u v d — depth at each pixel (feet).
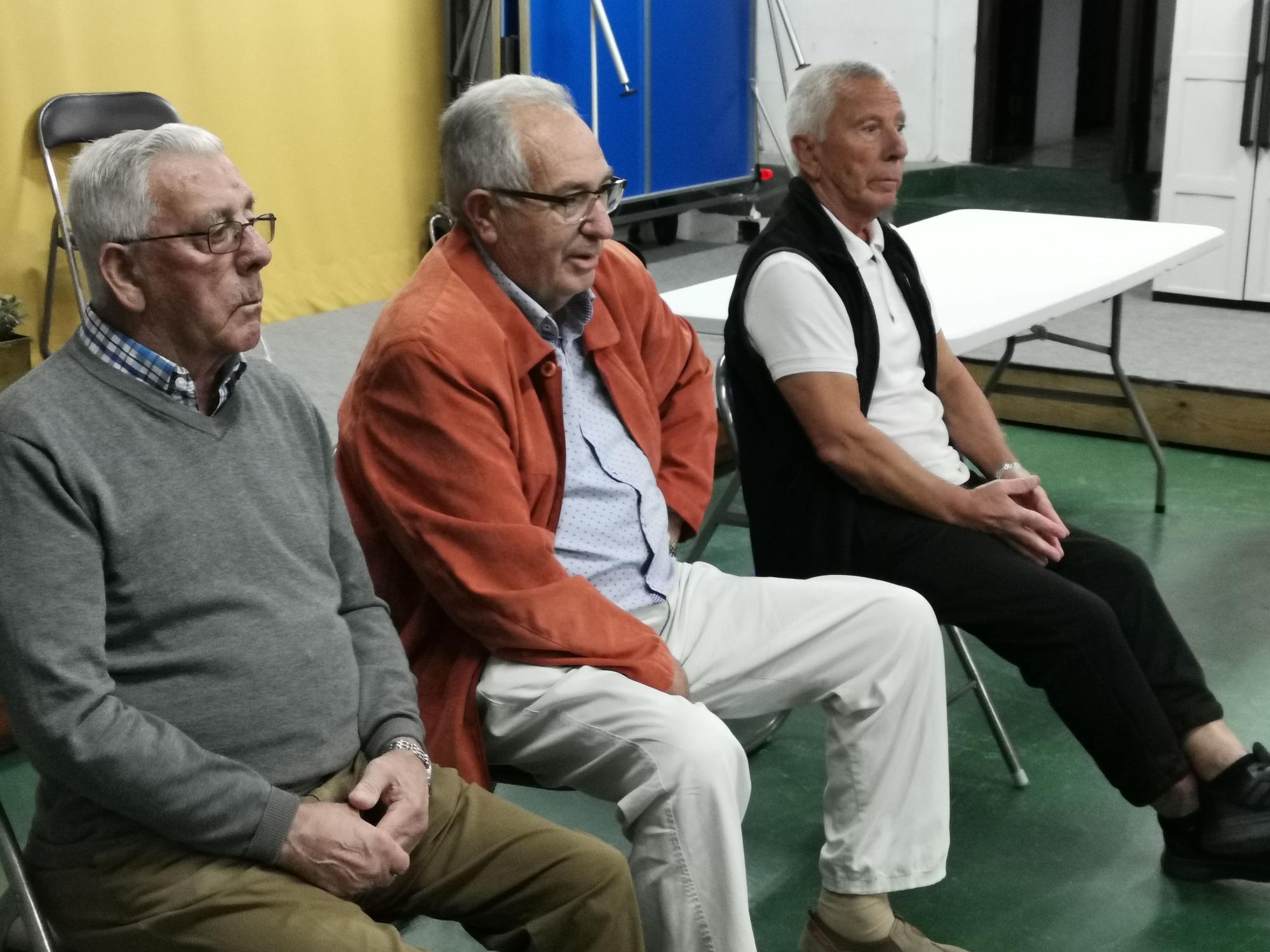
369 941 5.08
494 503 6.39
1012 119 27.04
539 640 6.39
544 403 6.83
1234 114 19.17
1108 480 15.10
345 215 19.38
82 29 15.81
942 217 14.69
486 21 19.45
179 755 5.07
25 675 4.93
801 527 8.37
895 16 24.77
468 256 6.81
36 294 15.76
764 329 8.23
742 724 10.15
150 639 5.25
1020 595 7.75
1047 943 7.66
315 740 5.57
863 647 6.98
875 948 7.09
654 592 7.20
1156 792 7.80
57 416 5.09
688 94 22.27
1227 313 19.39
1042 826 8.85
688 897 6.11
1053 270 11.87
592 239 6.73
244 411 5.61
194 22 17.02
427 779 5.73
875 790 7.00
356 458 6.66
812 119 8.32
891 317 8.59
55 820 5.31
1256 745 8.16
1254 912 7.92
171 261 5.23
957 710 10.41
